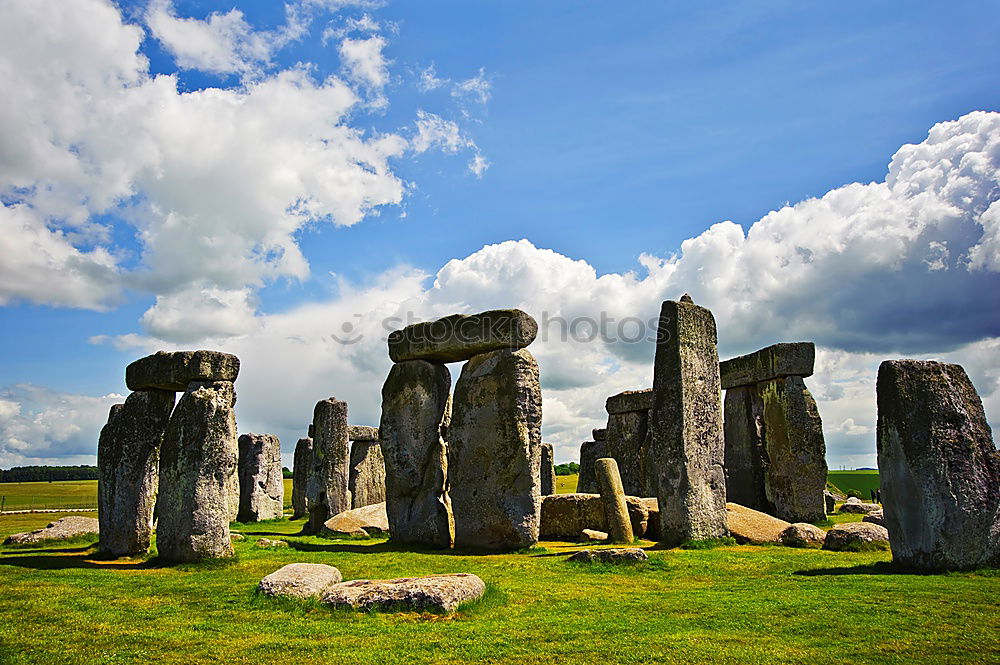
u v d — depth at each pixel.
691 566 12.52
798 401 22.55
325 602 9.05
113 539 14.65
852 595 9.38
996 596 9.01
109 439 15.37
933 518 11.04
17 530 23.41
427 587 8.95
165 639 7.70
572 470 67.38
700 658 6.86
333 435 24.53
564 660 6.87
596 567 12.40
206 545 13.10
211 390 13.76
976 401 11.59
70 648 7.40
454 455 17.16
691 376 16.53
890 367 11.93
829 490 35.41
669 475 16.16
